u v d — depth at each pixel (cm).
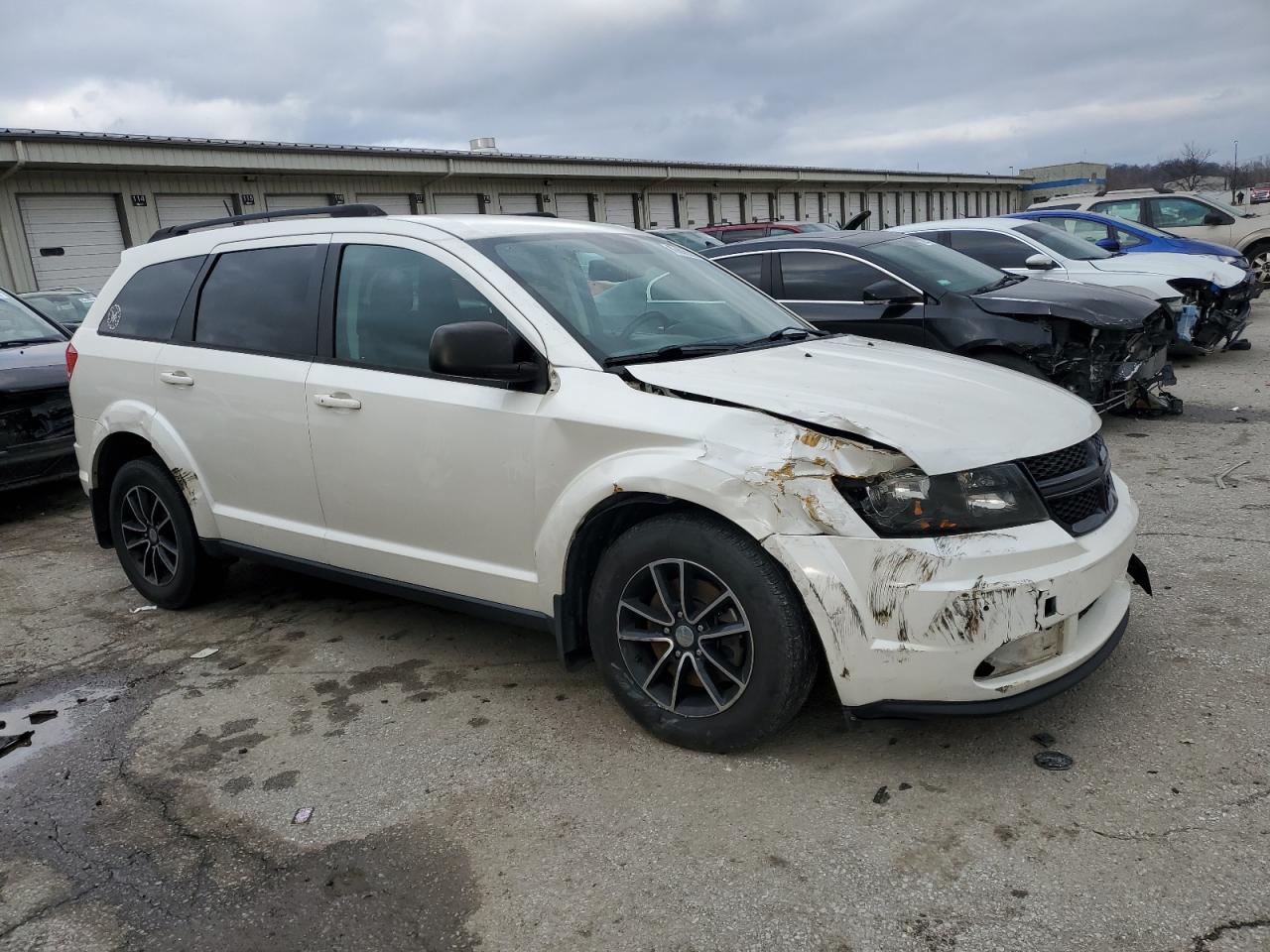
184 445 435
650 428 295
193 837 283
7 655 435
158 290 461
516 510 330
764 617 281
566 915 240
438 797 296
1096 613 303
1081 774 283
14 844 286
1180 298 912
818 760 301
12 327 764
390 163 2353
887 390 307
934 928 226
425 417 347
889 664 269
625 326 347
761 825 270
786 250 751
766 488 274
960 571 264
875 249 727
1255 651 353
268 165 2084
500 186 2736
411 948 233
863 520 270
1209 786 273
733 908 238
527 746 323
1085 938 220
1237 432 705
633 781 296
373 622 446
